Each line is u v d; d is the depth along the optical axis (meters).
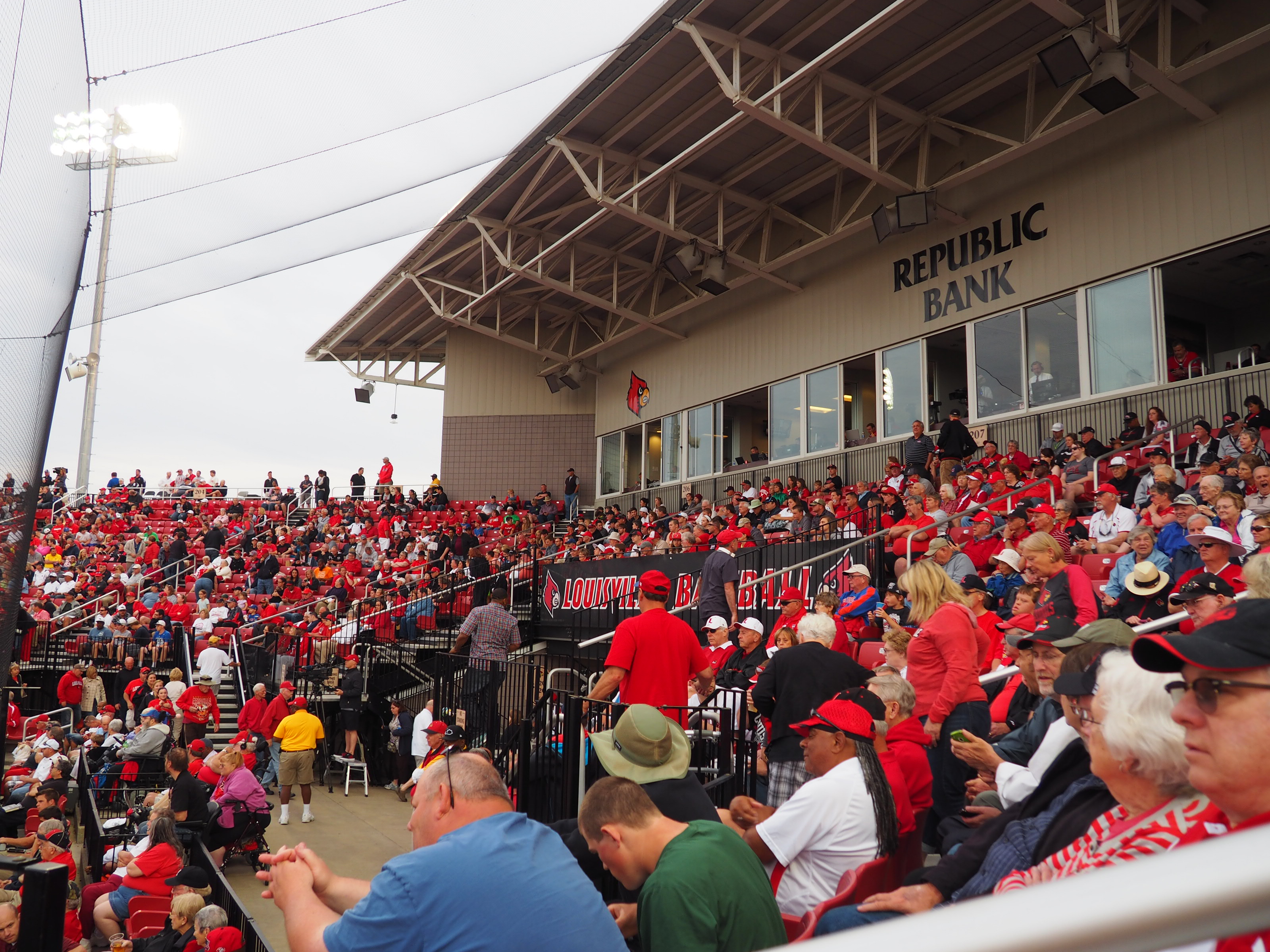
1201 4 13.52
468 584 18.34
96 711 16.91
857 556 12.08
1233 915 0.45
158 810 9.13
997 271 16.94
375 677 14.80
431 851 2.20
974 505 11.43
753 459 22.38
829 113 16.94
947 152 17.72
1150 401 14.50
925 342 18.28
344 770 14.58
